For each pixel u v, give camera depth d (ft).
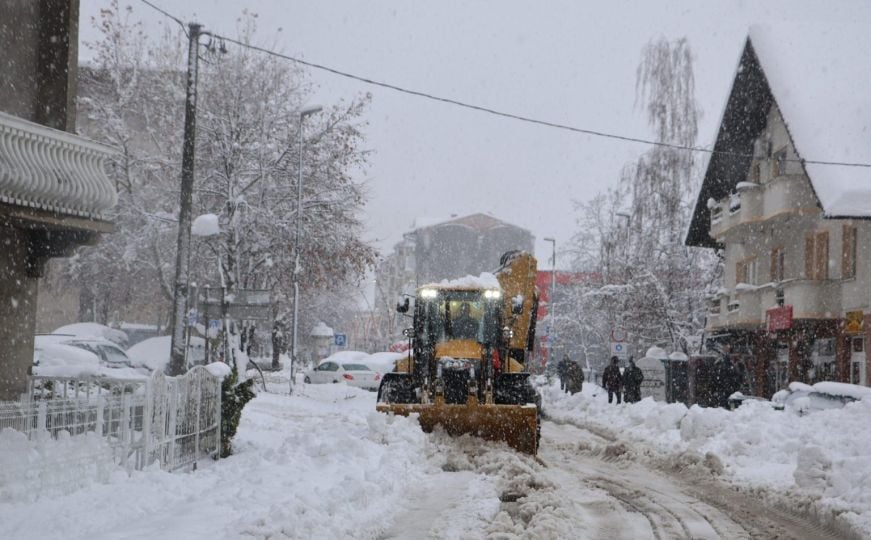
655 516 33.73
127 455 34.47
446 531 29.12
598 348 209.15
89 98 129.18
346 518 28.96
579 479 43.37
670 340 141.79
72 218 47.06
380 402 54.39
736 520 33.14
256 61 128.57
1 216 43.98
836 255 95.14
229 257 120.26
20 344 49.06
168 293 128.16
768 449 49.03
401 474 39.19
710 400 98.22
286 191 126.72
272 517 26.02
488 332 57.41
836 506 33.19
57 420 33.60
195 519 26.68
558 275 227.40
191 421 41.50
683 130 113.70
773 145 107.55
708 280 144.97
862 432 49.03
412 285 344.69
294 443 44.06
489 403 50.31
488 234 355.97
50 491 29.91
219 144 123.95
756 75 105.40
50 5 51.60
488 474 42.06
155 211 128.16
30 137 44.80
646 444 58.08
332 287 133.90
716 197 122.11
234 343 98.12
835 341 95.91
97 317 171.73
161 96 129.29
